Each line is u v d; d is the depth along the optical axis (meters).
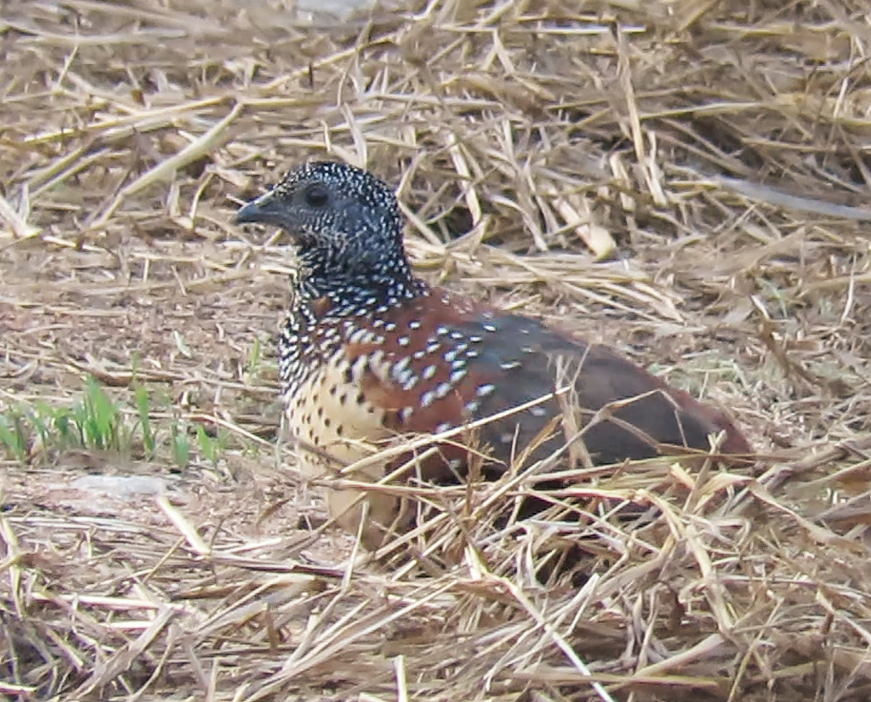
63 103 15.45
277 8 16.75
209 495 9.88
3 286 12.84
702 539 7.62
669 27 15.59
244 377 11.54
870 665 7.32
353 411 8.63
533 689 7.32
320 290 9.04
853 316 12.60
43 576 8.29
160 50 16.08
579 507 8.03
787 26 15.73
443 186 14.19
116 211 14.10
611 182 14.03
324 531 8.86
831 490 8.36
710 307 12.83
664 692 7.39
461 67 15.20
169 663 7.66
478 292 12.98
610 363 8.70
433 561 8.12
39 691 7.65
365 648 7.58
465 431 8.17
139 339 12.12
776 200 14.24
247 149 14.59
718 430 8.48
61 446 10.43
